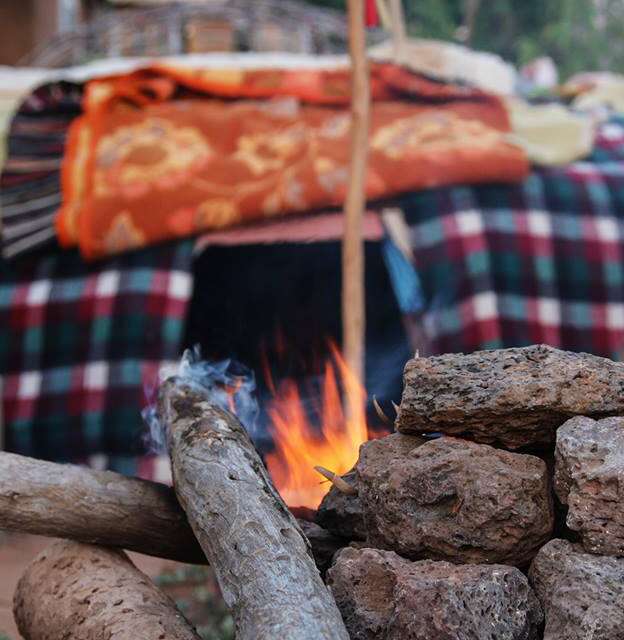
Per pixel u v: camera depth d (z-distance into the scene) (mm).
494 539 2008
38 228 4711
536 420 2080
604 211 4840
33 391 4598
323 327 4969
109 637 2225
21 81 5160
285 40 6652
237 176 4699
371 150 4758
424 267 4699
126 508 2494
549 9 13188
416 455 2117
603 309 4703
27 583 2516
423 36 12711
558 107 5203
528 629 1910
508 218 4758
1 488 2396
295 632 1854
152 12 6531
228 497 2186
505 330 4617
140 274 4703
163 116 4922
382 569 2055
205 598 3826
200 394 2564
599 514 1893
